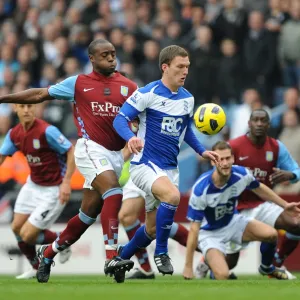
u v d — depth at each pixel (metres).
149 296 18.56
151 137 24.83
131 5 56.47
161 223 23.98
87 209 24.97
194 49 49.91
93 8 57.25
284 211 32.56
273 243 31.58
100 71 25.33
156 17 55.94
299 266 40.28
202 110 25.92
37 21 59.50
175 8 54.47
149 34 54.34
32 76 55.25
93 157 24.73
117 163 25.27
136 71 50.91
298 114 45.91
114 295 18.84
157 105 24.72
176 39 51.59
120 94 25.27
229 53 49.53
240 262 39.59
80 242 40.69
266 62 49.66
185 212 39.88
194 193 30.81
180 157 45.06
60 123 48.44
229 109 48.44
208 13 54.62
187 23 52.56
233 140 33.22
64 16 59.72
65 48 54.25
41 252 25.73
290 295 19.00
